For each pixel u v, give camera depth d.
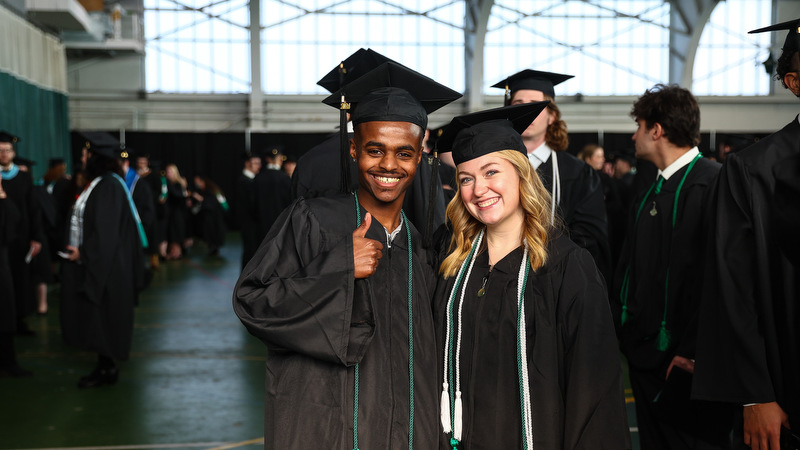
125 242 5.08
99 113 20.72
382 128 1.91
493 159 1.94
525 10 21.30
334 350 1.80
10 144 6.09
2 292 5.21
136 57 20.77
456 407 1.93
